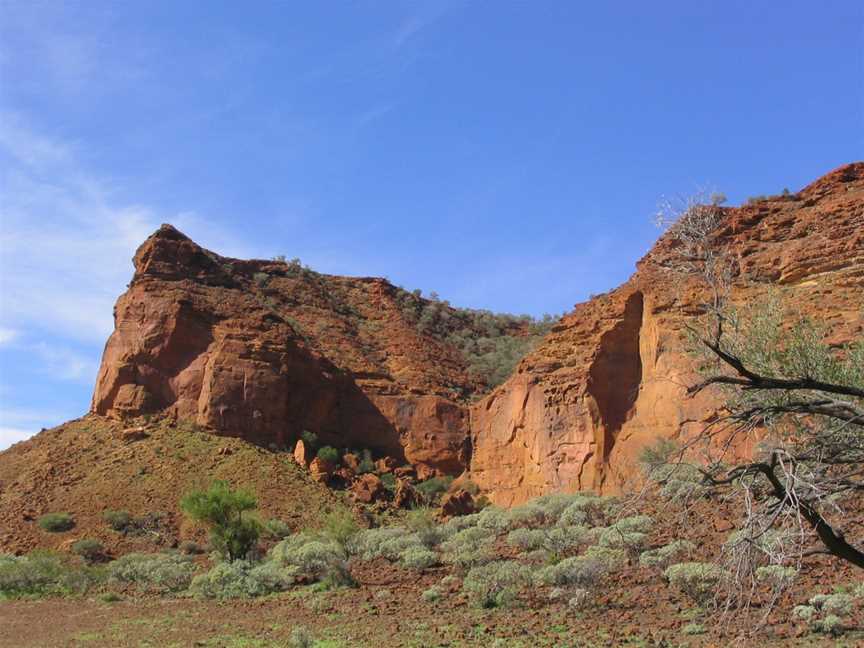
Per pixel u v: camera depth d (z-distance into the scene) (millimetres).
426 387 74188
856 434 12438
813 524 11562
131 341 65438
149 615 32125
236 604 33781
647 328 49812
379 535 44156
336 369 70000
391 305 92062
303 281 88000
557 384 54781
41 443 63250
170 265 69750
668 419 44969
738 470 11977
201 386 63125
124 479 56344
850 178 49312
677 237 12758
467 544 38281
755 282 20172
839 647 17906
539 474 54281
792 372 13375
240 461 57875
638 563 29531
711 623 21203
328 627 26828
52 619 32531
